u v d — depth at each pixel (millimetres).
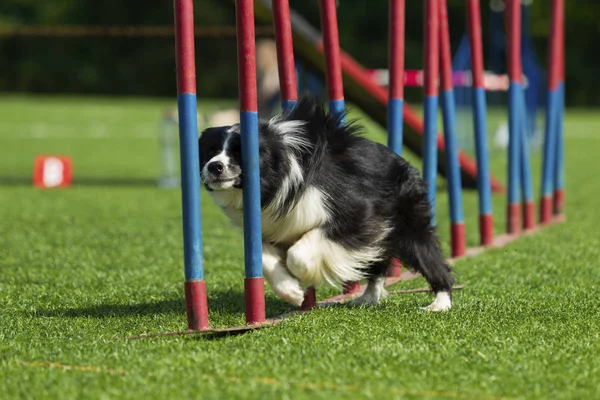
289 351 6566
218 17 59750
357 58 62188
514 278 10234
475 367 6141
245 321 7812
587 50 63656
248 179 7359
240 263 11750
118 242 13508
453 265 11141
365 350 6543
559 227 14742
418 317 7871
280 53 8641
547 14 59938
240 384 5719
